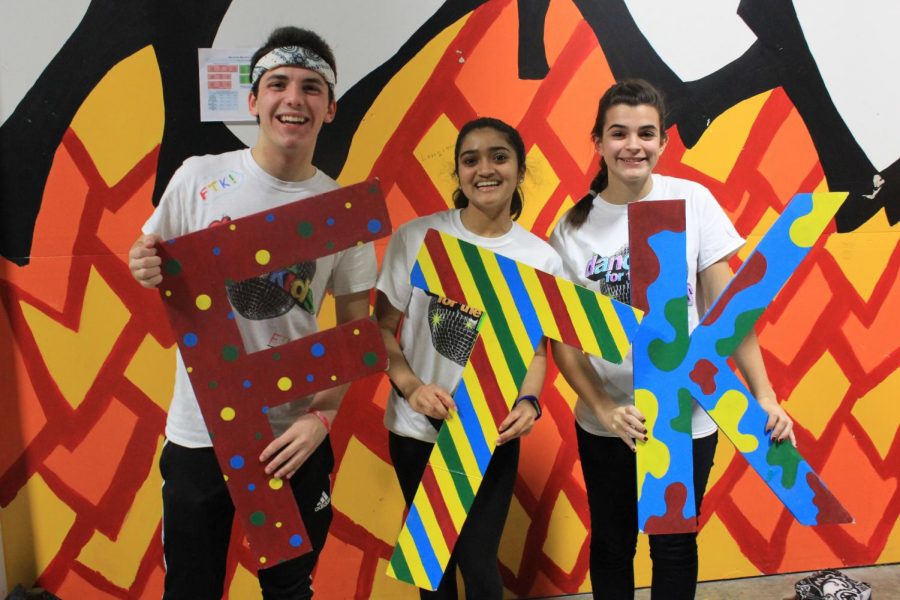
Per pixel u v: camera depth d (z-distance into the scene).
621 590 1.59
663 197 1.54
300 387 1.31
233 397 1.30
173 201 1.37
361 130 1.86
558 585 2.06
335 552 1.98
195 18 1.79
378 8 1.83
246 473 1.30
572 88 1.92
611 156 1.47
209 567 1.39
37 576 1.90
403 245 1.56
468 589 1.49
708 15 1.94
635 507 1.58
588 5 1.90
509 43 1.88
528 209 1.94
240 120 1.83
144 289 1.85
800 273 2.04
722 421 1.39
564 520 2.04
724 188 1.99
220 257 1.27
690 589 1.51
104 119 1.79
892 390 2.10
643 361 1.40
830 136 2.01
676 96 1.95
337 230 1.29
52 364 1.84
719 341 1.40
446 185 1.90
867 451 2.11
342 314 1.48
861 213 2.04
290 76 1.32
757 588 2.07
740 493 2.09
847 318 2.06
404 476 1.57
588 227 1.57
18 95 1.77
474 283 1.38
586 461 1.59
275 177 1.38
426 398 1.41
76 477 1.88
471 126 1.51
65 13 1.76
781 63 1.97
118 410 1.87
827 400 2.08
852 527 2.13
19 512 1.87
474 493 1.39
